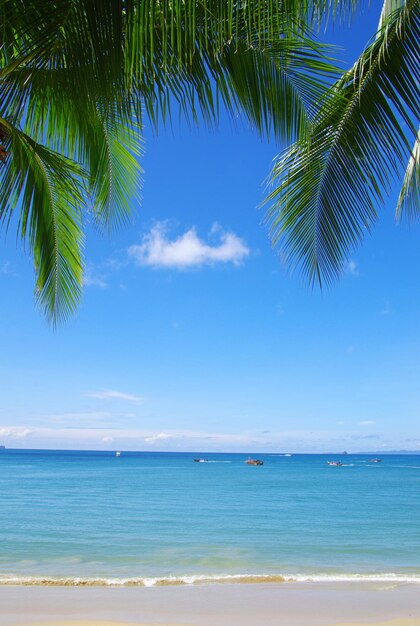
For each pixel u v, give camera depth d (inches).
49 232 215.2
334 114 166.2
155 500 1306.6
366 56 158.2
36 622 327.6
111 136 210.5
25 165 177.6
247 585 450.3
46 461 4429.1
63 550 641.6
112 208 235.0
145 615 349.7
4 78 140.4
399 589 433.4
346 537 759.1
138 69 115.2
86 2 116.0
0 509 1085.8
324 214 182.5
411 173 206.2
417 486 1940.2
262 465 4207.7
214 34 125.3
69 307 239.8
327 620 339.0
